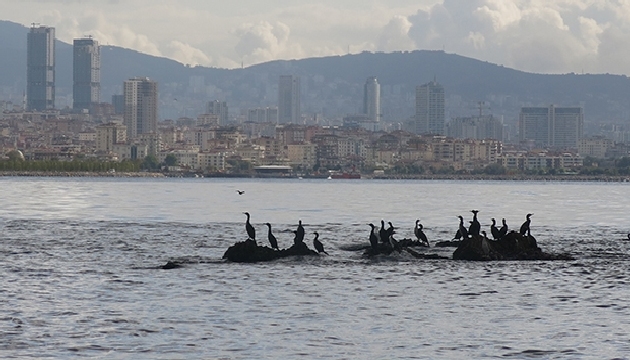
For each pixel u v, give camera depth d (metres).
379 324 88.62
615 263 135.38
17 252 149.12
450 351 77.88
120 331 84.06
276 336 82.81
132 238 177.25
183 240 173.50
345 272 123.62
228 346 78.81
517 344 80.50
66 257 142.00
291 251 137.75
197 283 113.00
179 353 76.12
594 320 91.00
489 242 141.38
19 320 88.44
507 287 111.62
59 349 77.06
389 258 136.75
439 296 104.62
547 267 130.25
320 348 78.56
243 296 103.44
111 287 109.44
